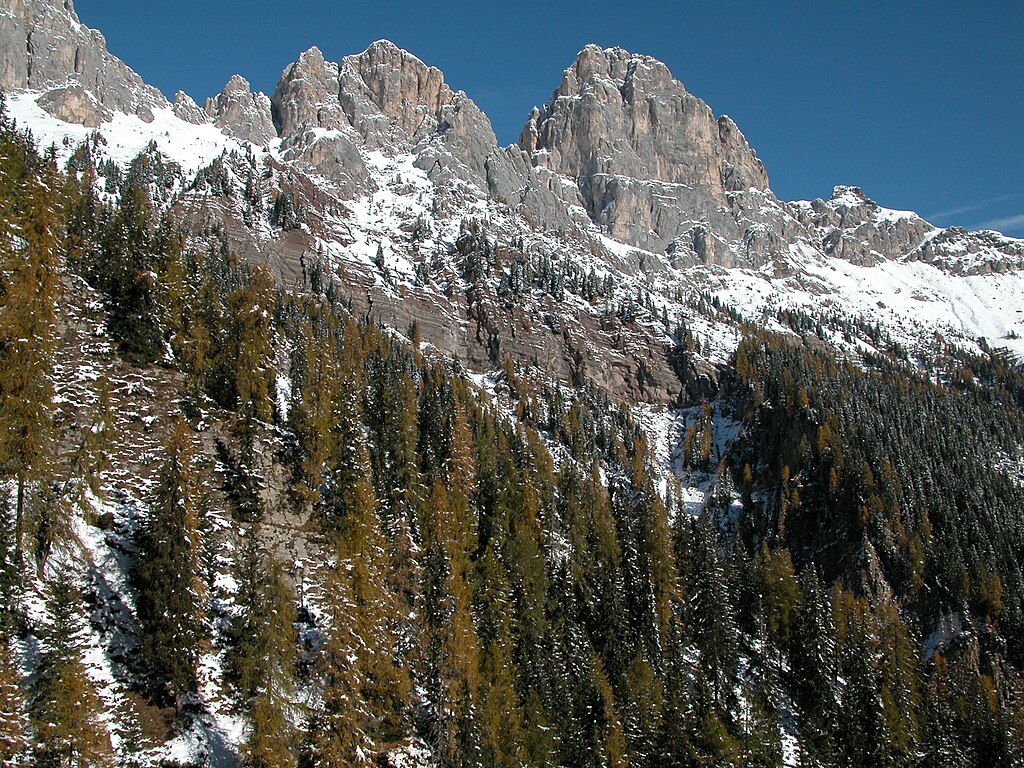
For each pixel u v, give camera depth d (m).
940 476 135.25
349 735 41.47
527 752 57.91
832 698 82.44
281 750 39.00
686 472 156.12
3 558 38.66
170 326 63.69
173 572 42.84
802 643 89.25
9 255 43.94
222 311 69.75
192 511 45.16
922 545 116.44
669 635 82.38
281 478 59.84
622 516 104.25
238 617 45.62
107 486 49.38
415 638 53.94
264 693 40.47
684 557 97.38
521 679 64.31
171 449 45.62
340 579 49.53
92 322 59.19
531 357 180.88
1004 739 81.50
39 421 41.91
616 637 77.06
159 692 41.09
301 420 63.88
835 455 137.25
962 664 96.38
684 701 70.31
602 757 63.12
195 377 61.25
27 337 41.97
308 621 49.97
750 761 70.31
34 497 41.53
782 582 98.81
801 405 153.12
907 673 90.06
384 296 181.25
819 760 77.00
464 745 51.00
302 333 100.44
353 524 56.69
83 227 70.75
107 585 43.78
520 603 74.00
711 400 182.88
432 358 168.62
